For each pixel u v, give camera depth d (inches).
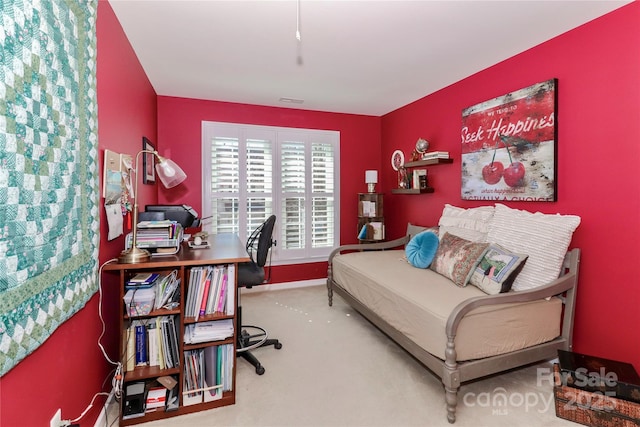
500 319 69.9
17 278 34.3
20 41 35.0
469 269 86.5
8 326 32.8
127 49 85.7
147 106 114.1
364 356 91.6
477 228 102.3
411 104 149.9
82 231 51.5
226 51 95.9
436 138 134.1
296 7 73.2
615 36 74.1
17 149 34.4
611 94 75.0
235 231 149.0
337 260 126.8
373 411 68.2
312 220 164.2
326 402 71.1
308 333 107.0
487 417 65.9
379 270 104.8
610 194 75.4
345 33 85.4
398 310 83.3
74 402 52.0
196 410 67.6
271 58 101.1
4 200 32.3
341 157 169.3
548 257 79.4
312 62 104.3
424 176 138.4
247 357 87.0
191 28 82.1
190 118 142.2
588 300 80.4
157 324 67.0
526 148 94.0
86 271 52.9
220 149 145.7
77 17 50.0
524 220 88.5
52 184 41.8
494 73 106.5
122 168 76.9
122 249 78.2
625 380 61.3
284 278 159.6
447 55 99.3
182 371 66.7
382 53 98.0
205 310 69.6
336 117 167.6
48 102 40.8
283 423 64.6
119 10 73.4
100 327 63.9
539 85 89.9
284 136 157.9
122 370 63.2
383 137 174.7
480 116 110.3
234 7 72.9
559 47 86.2
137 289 66.0
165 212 99.7
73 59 48.3
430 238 106.9
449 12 75.4
